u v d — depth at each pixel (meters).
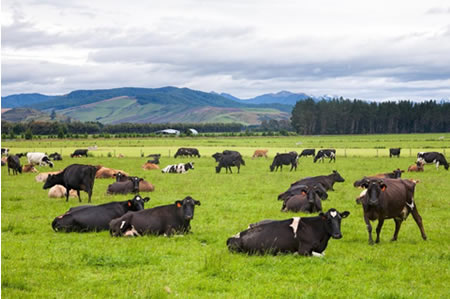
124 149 86.75
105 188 29.05
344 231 15.62
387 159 58.03
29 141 122.62
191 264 11.24
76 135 146.88
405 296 8.98
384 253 12.49
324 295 9.01
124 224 14.28
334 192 26.48
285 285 9.70
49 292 9.12
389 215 13.88
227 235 14.73
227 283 9.84
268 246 11.97
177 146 97.69
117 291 9.12
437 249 13.06
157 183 31.95
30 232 15.25
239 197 24.50
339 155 67.75
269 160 60.00
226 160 41.44
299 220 12.21
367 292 9.27
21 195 25.19
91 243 13.38
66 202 22.39
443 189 27.38
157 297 8.80
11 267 10.70
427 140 121.75
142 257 11.63
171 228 14.41
